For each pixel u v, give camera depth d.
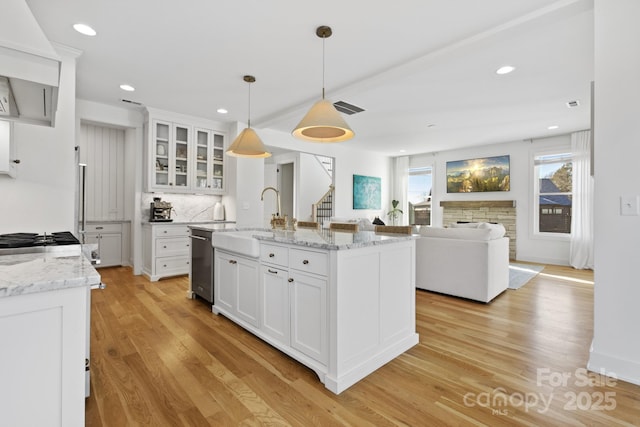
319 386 1.87
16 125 2.68
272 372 2.03
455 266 3.72
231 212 5.28
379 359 2.10
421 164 8.07
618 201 1.93
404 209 8.24
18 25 1.35
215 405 1.68
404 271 2.38
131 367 2.07
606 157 1.97
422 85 3.58
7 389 0.90
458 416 1.60
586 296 3.79
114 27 2.48
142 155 4.76
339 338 1.85
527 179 6.37
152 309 3.24
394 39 2.62
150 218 4.84
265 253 2.42
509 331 2.70
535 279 4.67
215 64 3.11
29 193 2.75
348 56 2.93
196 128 4.99
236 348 2.36
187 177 4.92
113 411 1.63
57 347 0.97
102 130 5.12
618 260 1.94
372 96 3.93
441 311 3.23
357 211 7.53
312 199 7.96
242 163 5.23
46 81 1.41
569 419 1.57
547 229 6.20
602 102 1.97
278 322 2.30
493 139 6.34
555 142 6.02
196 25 2.45
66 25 2.46
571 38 2.59
